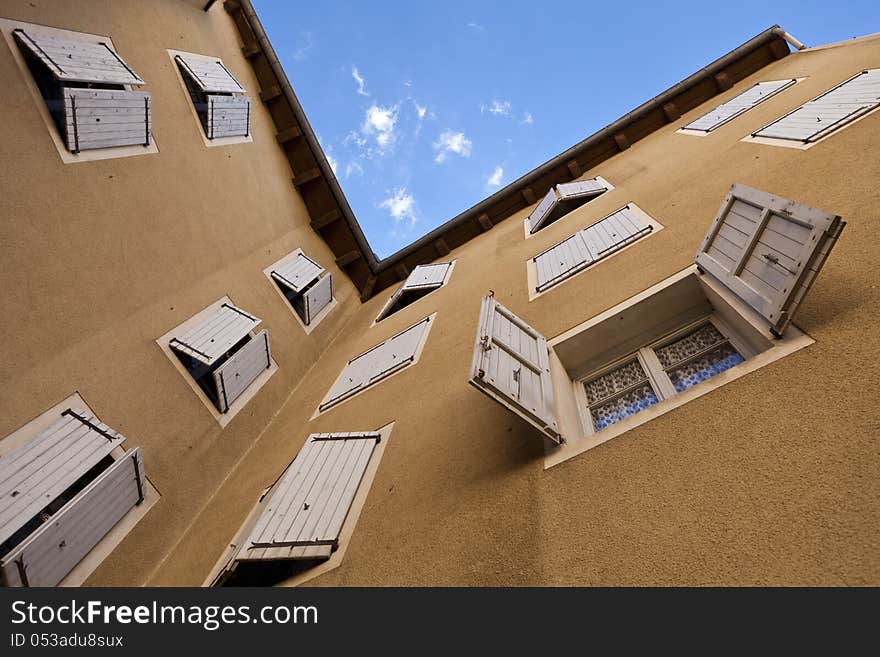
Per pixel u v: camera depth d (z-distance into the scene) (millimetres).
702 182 5137
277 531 3844
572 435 3314
